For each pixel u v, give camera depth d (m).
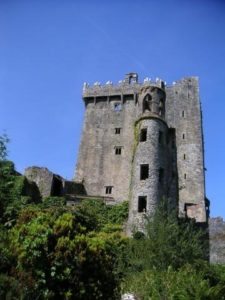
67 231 17.58
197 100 64.56
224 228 39.56
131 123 62.88
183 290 20.55
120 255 28.05
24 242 16.28
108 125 63.66
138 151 44.97
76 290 16.33
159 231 29.69
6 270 15.23
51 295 15.40
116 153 60.84
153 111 49.06
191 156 60.00
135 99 64.81
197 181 58.12
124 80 66.62
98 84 67.38
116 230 41.53
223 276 26.83
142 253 28.36
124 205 47.47
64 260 16.44
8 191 29.66
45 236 16.55
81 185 58.69
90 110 65.88
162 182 43.47
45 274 15.95
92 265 17.28
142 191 42.00
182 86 66.00
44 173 51.78
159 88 51.25
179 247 28.52
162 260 27.56
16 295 13.84
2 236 16.33
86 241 17.48
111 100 65.94
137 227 39.12
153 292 21.28
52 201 48.34
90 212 31.47
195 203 56.59
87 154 61.66
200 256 29.47
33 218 18.30
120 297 19.11
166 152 46.06
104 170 59.75
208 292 20.36
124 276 25.88
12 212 22.88
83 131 64.06
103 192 58.09
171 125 62.78
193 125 62.44
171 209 41.78
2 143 28.70
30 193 48.12
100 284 17.14
